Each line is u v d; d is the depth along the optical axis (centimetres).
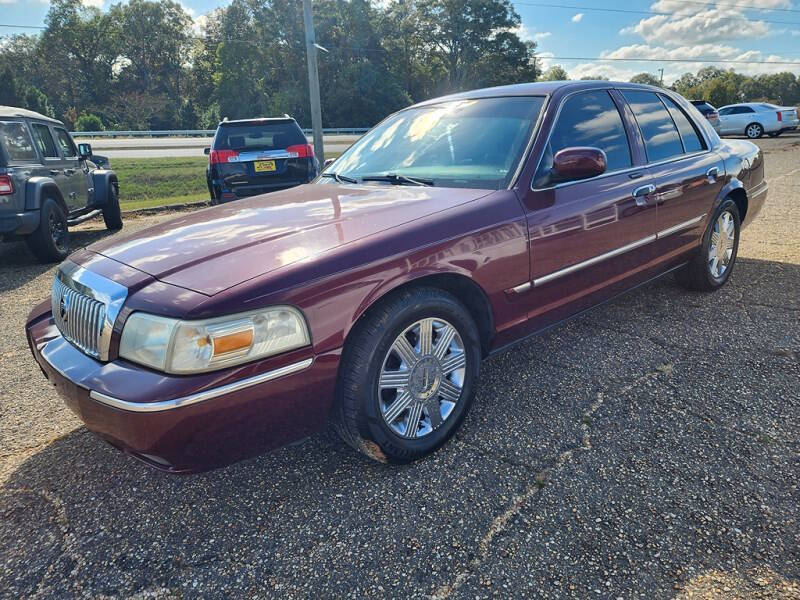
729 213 440
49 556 204
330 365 209
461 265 244
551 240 282
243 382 191
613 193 316
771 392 289
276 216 262
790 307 409
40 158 696
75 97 8281
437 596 177
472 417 281
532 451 250
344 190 305
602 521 205
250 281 197
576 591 176
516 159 285
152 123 6391
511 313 274
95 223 1028
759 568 181
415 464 245
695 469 231
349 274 211
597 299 326
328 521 213
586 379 314
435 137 328
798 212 787
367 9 6203
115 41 8300
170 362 186
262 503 226
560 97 314
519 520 208
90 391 194
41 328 250
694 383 303
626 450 247
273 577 188
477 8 6775
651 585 177
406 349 232
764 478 224
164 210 1123
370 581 184
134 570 195
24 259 715
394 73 6312
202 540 208
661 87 405
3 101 6506
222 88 6456
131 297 201
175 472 196
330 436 271
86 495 237
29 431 289
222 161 829
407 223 239
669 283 475
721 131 2498
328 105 5912
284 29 6112
